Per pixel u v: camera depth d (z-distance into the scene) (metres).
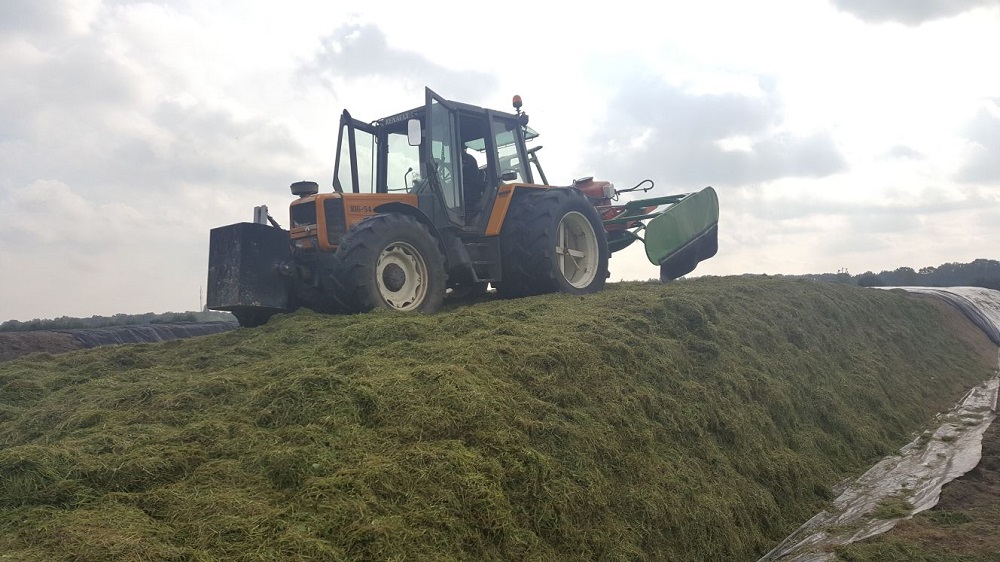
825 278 18.97
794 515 4.47
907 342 9.27
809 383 6.23
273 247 6.25
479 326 4.90
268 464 2.83
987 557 3.47
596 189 9.98
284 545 2.30
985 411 7.33
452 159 7.29
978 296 14.50
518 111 8.27
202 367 4.73
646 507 3.47
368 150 7.63
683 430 4.33
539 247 7.14
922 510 4.38
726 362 5.39
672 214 9.02
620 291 6.96
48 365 5.41
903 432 6.49
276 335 5.30
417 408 3.32
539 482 3.15
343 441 3.06
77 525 2.32
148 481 2.75
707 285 7.56
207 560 2.18
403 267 6.28
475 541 2.73
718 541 3.72
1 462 2.73
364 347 4.52
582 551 3.04
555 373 4.07
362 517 2.53
